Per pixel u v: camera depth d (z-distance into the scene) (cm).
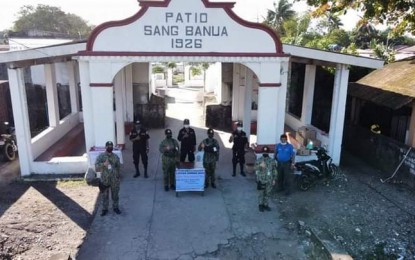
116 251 729
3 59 973
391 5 1309
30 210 895
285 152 990
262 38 1060
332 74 1625
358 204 962
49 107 1362
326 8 1481
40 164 1104
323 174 1066
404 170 1112
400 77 1343
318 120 1677
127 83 1627
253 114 1691
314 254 739
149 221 846
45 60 1182
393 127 1294
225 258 717
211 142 1001
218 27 1039
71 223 838
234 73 1641
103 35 1015
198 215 878
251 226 833
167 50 1040
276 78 1092
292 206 941
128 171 1150
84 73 1047
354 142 1412
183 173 957
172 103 2452
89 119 1080
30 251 727
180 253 728
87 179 1052
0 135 1392
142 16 1013
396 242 796
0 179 1097
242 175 1123
